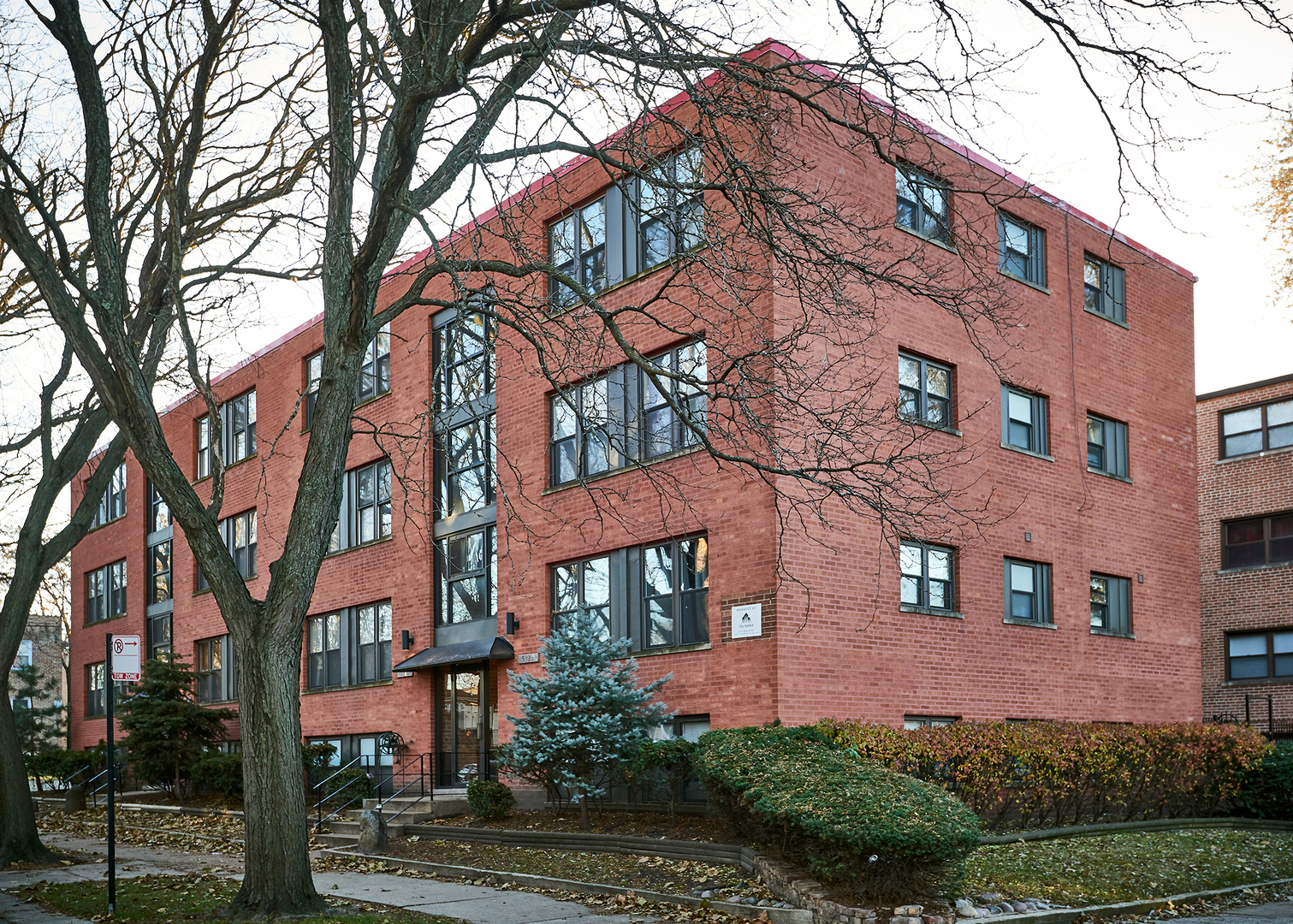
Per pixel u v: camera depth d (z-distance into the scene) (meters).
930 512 18.28
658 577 18.45
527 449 20.84
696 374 17.91
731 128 16.97
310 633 27.59
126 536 37.12
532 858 15.40
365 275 11.41
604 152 11.56
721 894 12.12
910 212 18.88
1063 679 20.34
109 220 12.25
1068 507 21.06
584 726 16.66
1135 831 17.12
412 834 18.86
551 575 20.42
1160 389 23.73
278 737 11.38
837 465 16.91
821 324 15.52
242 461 30.41
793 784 12.54
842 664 16.80
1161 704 22.41
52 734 40.75
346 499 26.61
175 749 27.77
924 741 15.32
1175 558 23.41
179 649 33.38
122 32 13.59
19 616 17.53
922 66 10.12
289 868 11.20
